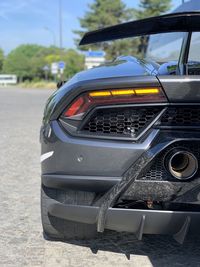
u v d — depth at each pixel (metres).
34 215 2.84
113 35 2.12
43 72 54.88
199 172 1.83
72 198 1.96
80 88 1.87
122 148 1.83
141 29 2.03
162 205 1.89
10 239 2.45
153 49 3.32
